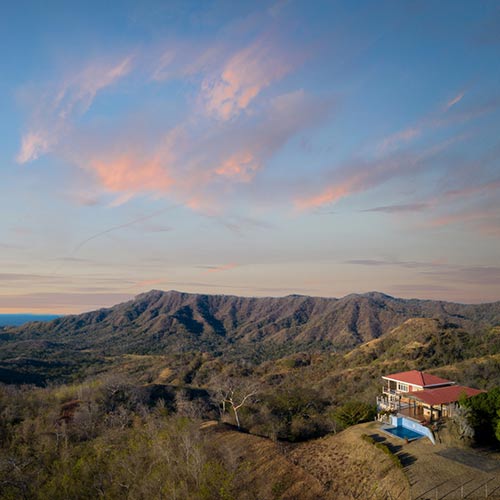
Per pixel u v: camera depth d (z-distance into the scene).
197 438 45.22
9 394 70.62
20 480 39.59
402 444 37.09
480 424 35.91
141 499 36.03
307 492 34.38
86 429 57.59
